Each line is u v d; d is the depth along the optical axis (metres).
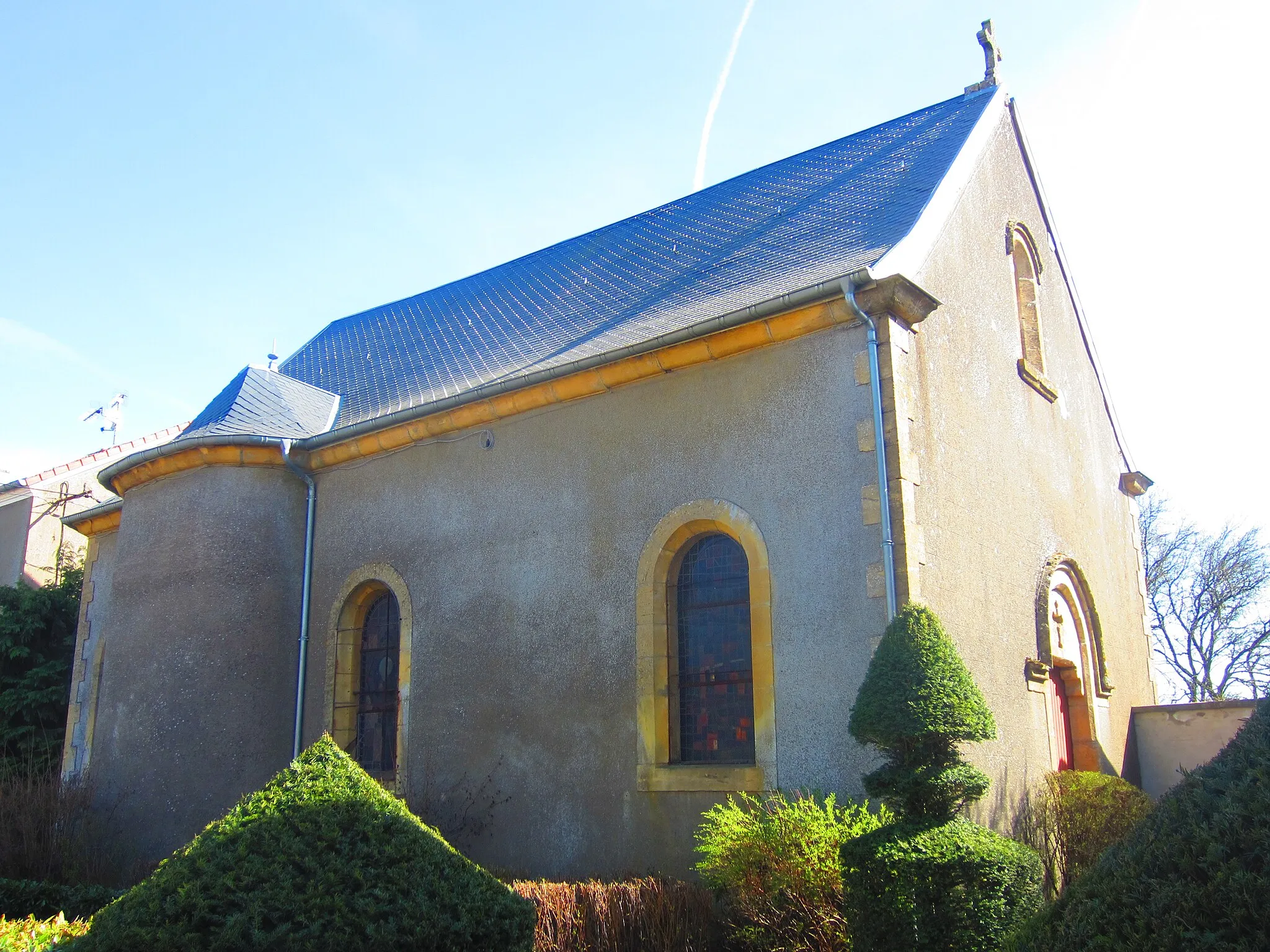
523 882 8.59
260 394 14.09
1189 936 3.94
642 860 9.55
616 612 10.29
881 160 13.22
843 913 7.21
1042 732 10.73
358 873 5.27
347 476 13.04
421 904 5.28
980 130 12.53
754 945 7.55
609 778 9.95
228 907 5.09
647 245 14.63
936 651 7.21
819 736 8.76
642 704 9.86
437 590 11.79
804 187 13.70
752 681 9.51
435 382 13.77
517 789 10.59
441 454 12.18
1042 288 13.67
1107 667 12.59
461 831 10.80
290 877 5.21
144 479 13.34
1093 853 9.84
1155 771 13.13
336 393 15.59
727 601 9.88
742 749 9.47
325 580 12.90
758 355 9.86
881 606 8.66
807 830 7.61
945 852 6.56
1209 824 4.20
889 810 7.57
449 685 11.41
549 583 10.86
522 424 11.51
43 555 21.14
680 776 9.45
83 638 15.89
